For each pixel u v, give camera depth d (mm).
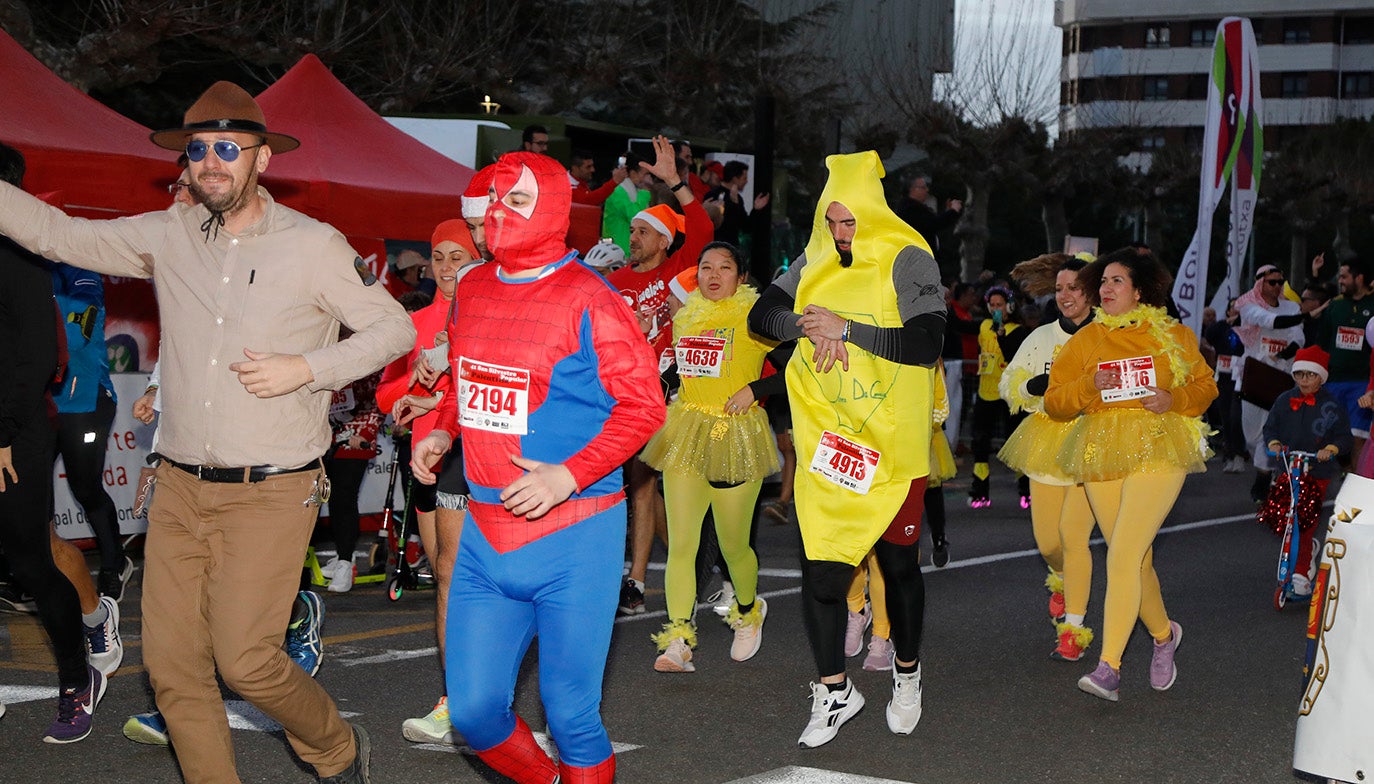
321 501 4082
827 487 5375
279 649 4012
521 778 3877
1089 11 90500
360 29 21312
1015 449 7234
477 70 24234
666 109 31703
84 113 9539
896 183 39562
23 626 7230
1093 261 7215
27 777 4781
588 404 3715
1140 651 7453
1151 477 6230
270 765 4980
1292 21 91062
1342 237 61000
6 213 3980
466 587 3752
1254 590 9234
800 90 36156
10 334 4809
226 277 3994
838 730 5680
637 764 5172
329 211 10133
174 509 4027
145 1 16078
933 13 39750
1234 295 17188
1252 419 16656
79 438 7488
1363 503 4102
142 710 5688
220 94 3971
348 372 3957
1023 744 5598
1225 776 5230
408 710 5809
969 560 10211
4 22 15672
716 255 6621
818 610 5414
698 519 6613
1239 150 16859
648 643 7324
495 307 3721
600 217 11664
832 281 5410
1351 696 4062
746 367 6551
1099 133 47812
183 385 3998
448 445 4035
